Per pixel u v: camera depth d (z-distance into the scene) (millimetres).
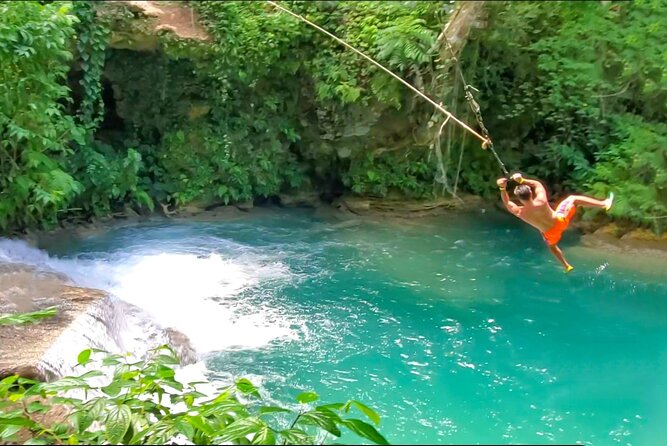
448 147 12469
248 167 13188
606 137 12188
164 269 9984
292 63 12539
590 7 12492
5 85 9656
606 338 8148
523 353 7777
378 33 11656
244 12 12508
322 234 12023
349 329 8305
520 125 13312
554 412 6598
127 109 12922
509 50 12508
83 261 10117
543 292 9484
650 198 10984
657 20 11742
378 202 13328
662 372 7383
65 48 10758
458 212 13148
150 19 11719
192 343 7727
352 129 12570
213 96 12781
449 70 11688
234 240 11562
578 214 12180
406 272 10219
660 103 11977
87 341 6617
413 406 6641
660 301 9164
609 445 6082
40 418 4930
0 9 9383
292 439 3736
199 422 4012
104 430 4094
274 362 7426
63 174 10508
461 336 8164
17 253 9977
